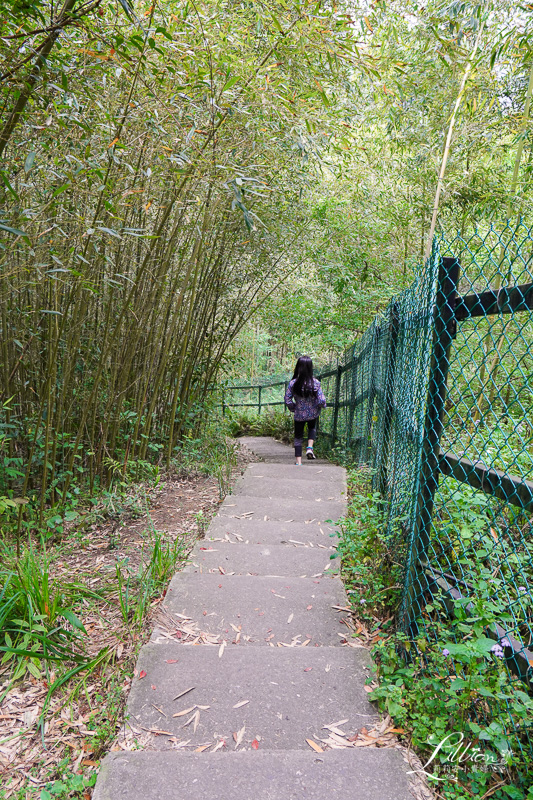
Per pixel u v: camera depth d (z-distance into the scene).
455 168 4.95
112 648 2.38
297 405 5.99
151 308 4.29
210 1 3.06
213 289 5.59
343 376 7.32
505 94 4.46
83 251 3.13
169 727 1.92
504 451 2.47
